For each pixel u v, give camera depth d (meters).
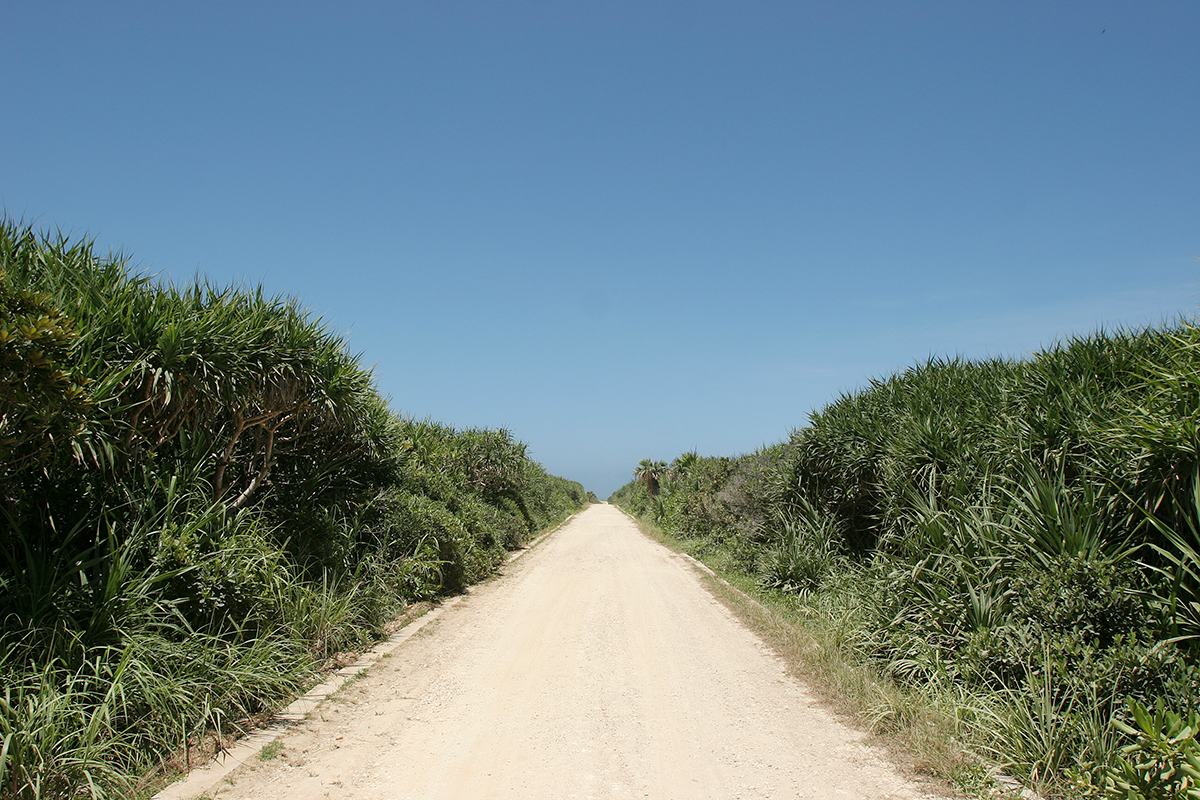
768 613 9.63
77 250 6.35
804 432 12.44
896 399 11.01
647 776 4.58
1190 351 5.92
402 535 10.98
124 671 4.63
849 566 10.23
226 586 6.10
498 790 4.37
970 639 5.69
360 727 5.50
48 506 5.50
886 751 4.91
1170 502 5.57
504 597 11.68
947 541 6.99
